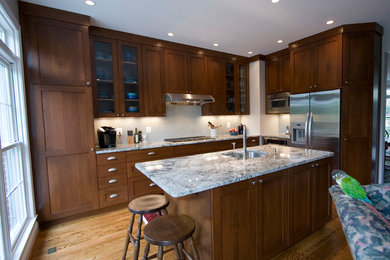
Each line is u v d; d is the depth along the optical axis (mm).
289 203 1946
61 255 2025
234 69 4551
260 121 4641
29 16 2381
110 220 2736
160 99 3621
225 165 1910
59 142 2598
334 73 3287
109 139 3109
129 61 3346
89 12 2598
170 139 3990
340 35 3176
